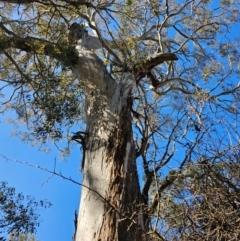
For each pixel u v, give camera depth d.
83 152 8.27
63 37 10.61
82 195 7.54
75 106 9.70
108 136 8.02
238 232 5.09
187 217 5.42
